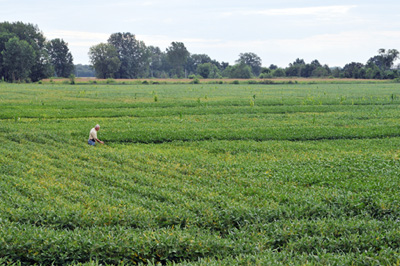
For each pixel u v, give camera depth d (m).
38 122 41.12
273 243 13.79
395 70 171.12
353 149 29.72
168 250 13.09
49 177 21.23
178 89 103.81
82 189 19.33
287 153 28.12
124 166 24.06
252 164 24.67
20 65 148.50
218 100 65.12
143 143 31.94
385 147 30.08
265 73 193.50
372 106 55.12
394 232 13.87
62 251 12.91
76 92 85.88
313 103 59.25
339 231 14.33
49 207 16.12
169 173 22.59
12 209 15.81
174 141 32.38
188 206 16.72
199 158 26.23
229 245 13.22
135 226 15.20
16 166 23.00
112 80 147.00
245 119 44.16
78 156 26.64
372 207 16.80
